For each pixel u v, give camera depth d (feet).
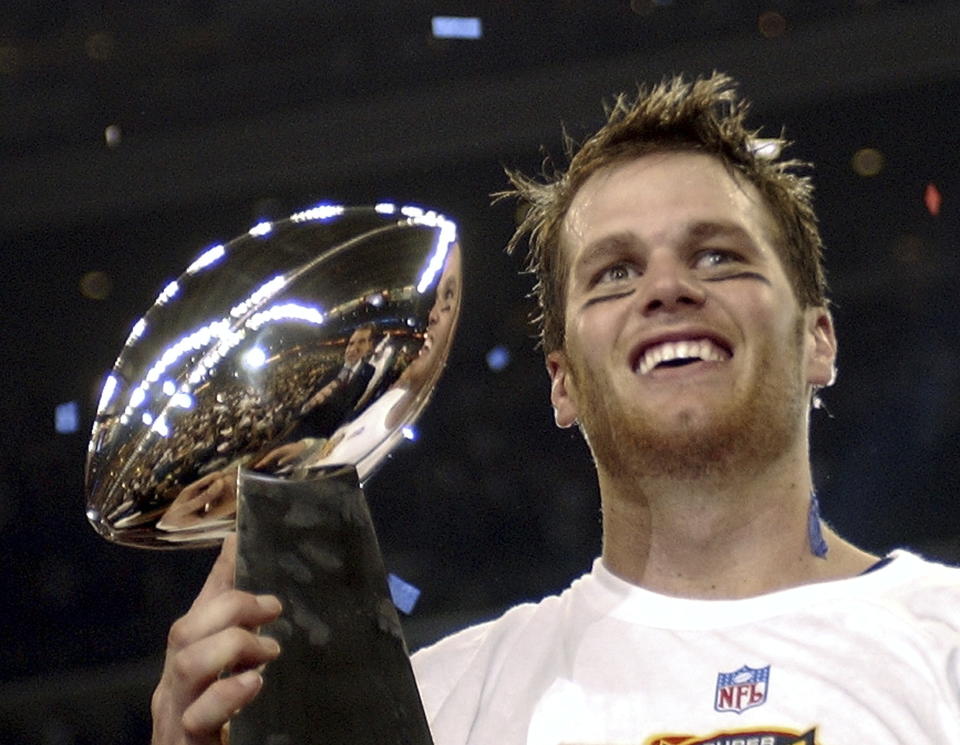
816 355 19.49
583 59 65.10
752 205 19.16
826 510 64.08
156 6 65.36
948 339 64.80
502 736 17.76
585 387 18.79
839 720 16.44
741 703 16.92
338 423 15.07
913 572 17.88
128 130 67.56
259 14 65.57
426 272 15.56
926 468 63.87
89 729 63.36
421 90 66.03
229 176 67.56
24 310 70.33
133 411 14.99
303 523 14.73
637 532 18.72
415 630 63.72
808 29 63.16
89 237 69.87
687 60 64.03
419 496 65.67
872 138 65.26
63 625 65.36
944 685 16.46
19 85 66.33
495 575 64.54
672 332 18.02
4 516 67.21
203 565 65.46
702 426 17.83
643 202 18.90
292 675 14.30
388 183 68.08
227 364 14.79
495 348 66.90
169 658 15.02
